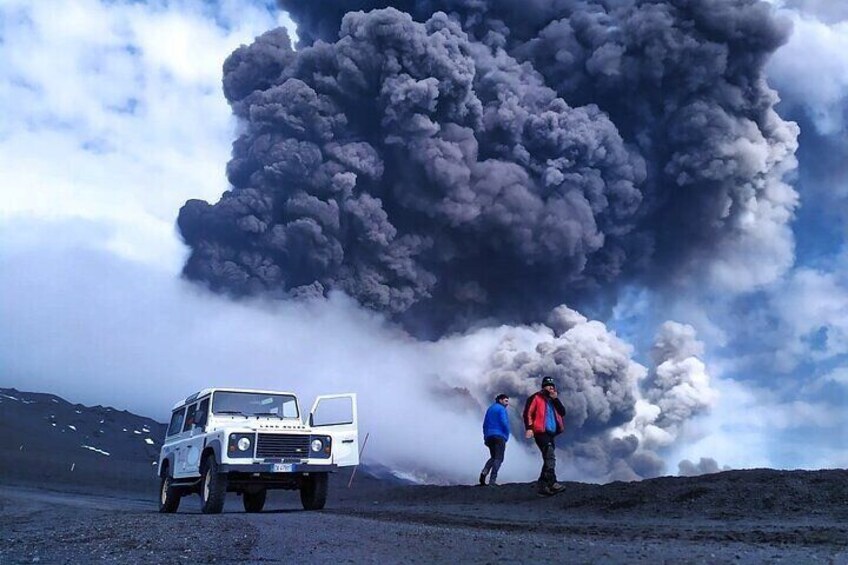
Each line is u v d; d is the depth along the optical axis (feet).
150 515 40.50
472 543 22.16
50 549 23.45
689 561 16.42
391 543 23.06
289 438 43.32
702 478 37.91
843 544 19.71
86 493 88.22
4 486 95.40
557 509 38.37
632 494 37.29
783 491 32.48
